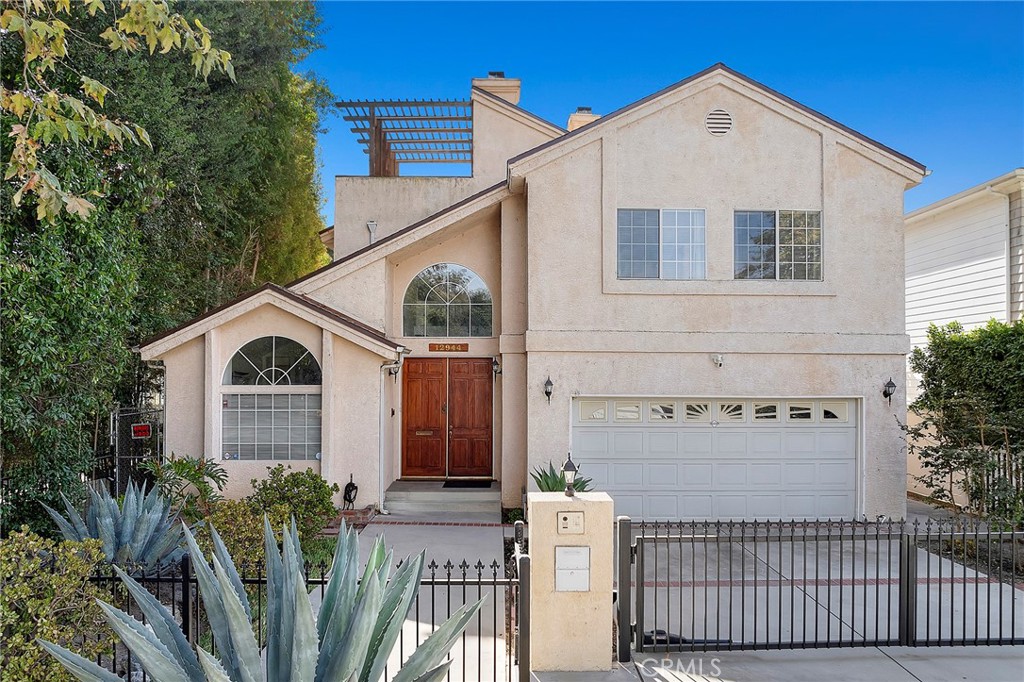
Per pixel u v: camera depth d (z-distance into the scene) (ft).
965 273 51.88
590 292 40.06
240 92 49.08
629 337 39.68
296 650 11.75
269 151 56.24
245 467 40.96
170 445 40.91
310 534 33.73
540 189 40.11
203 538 24.25
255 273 63.21
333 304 43.52
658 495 40.19
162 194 38.55
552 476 34.50
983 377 37.50
